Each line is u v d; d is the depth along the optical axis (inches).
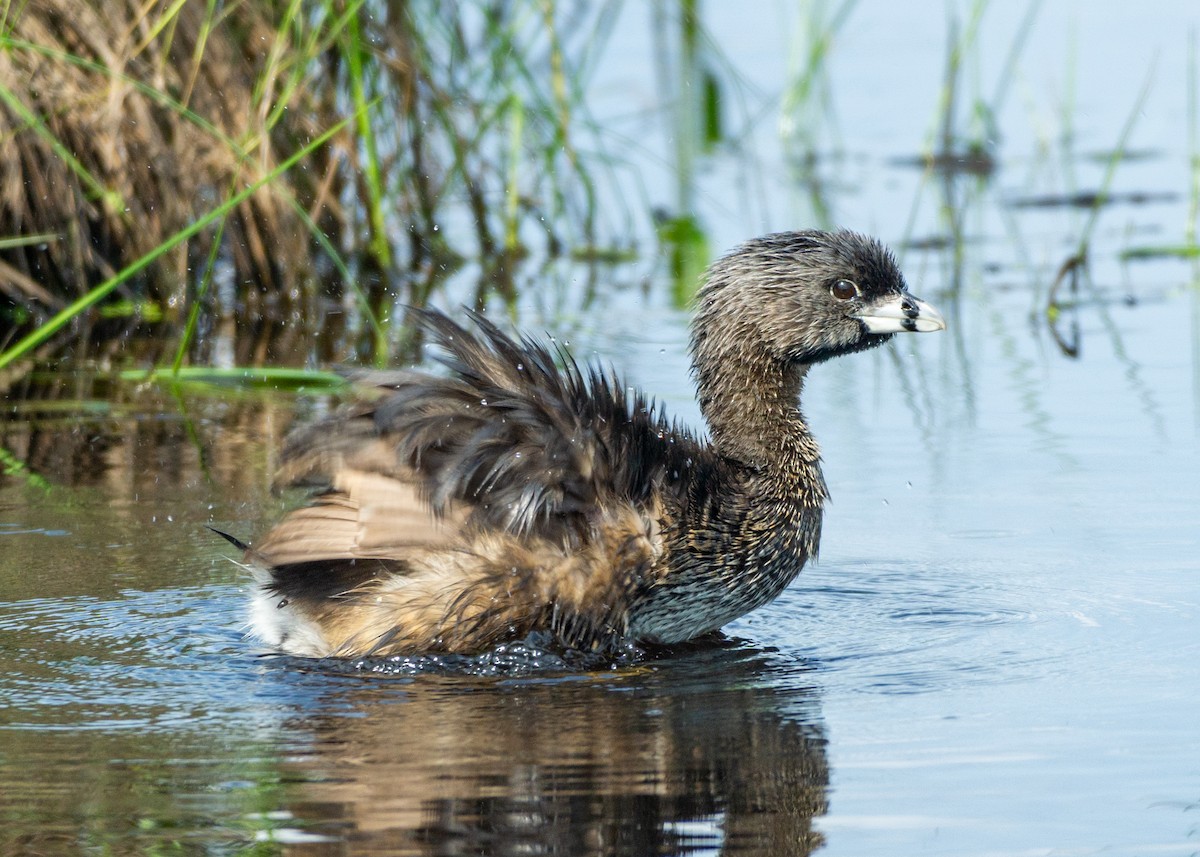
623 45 1008.2
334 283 736.3
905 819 280.7
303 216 627.5
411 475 366.6
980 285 735.7
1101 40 1016.2
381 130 737.0
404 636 368.2
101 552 435.5
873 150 940.0
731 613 400.2
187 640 374.9
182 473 506.6
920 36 1061.1
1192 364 611.8
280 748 310.5
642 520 381.7
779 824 278.5
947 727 321.4
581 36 928.3
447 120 755.4
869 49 1049.5
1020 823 278.5
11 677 349.1
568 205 818.2
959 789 292.0
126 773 298.5
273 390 609.0
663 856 269.4
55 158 660.1
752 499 408.5
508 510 368.5
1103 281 740.0
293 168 708.0
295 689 345.7
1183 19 1045.8
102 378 621.0
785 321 436.1
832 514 469.4
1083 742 312.7
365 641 368.2
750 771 299.1
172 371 620.7
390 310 709.3
